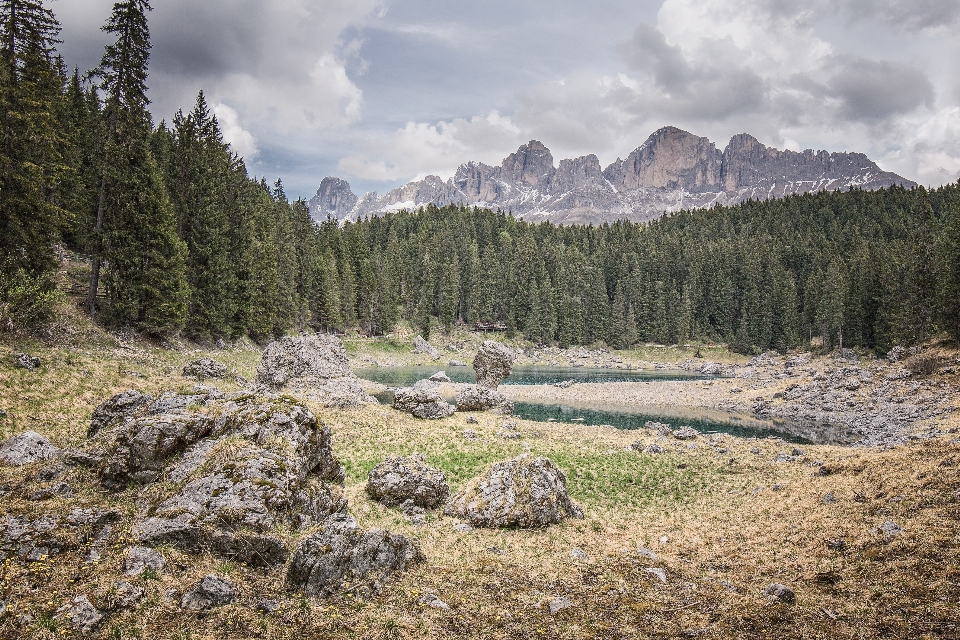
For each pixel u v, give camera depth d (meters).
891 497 22.14
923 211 91.31
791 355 128.75
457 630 12.78
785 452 39.69
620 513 25.78
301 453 19.20
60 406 30.41
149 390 38.34
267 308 88.88
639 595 15.55
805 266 168.62
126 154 50.53
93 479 17.59
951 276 71.44
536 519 22.23
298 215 147.12
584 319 168.00
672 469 34.28
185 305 58.88
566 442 40.69
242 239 80.62
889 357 78.00
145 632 11.09
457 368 118.62
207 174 71.50
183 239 67.12
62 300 42.69
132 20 46.28
